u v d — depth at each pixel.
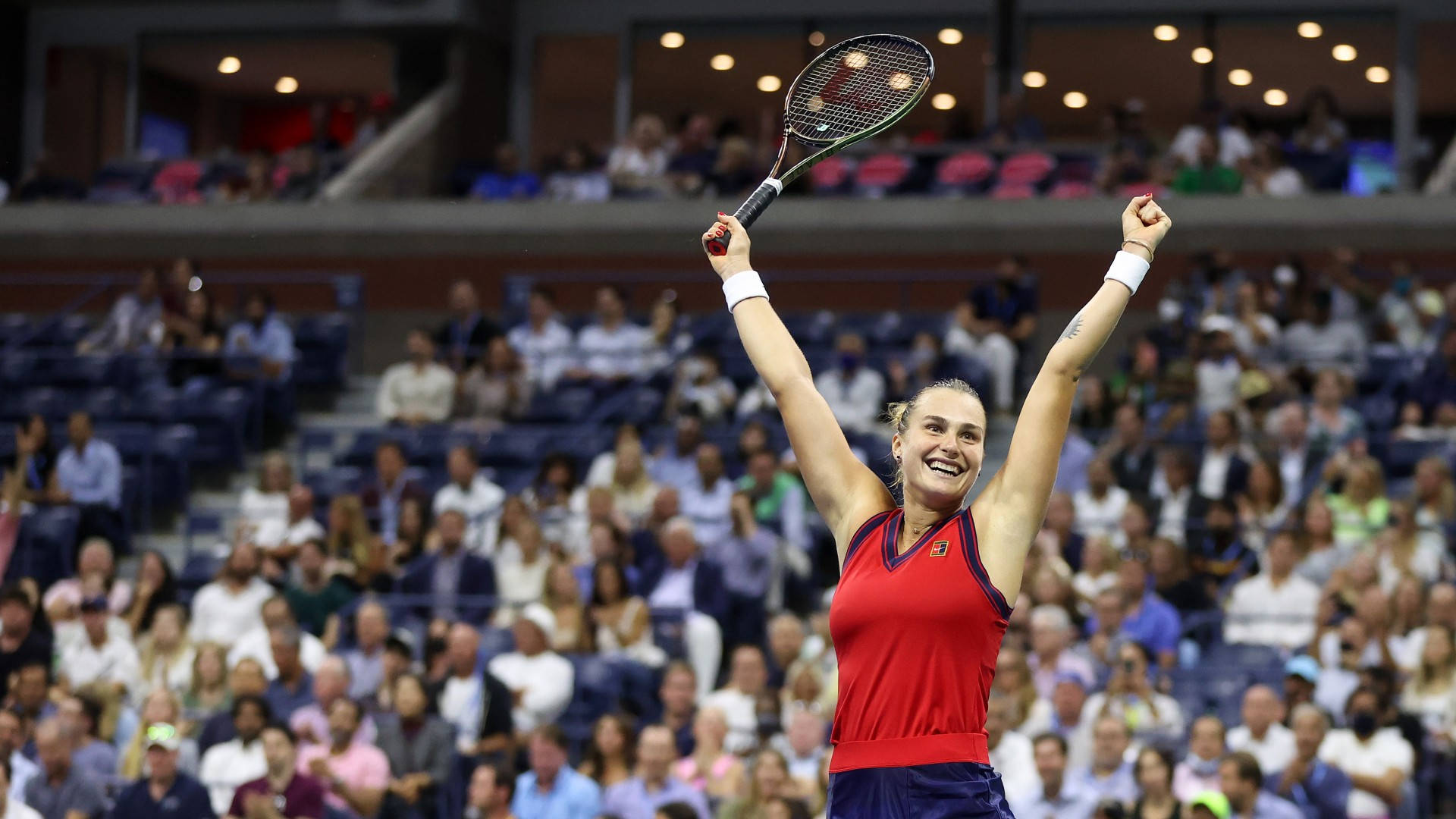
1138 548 43.06
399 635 40.94
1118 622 38.62
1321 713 33.28
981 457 13.20
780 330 14.36
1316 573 42.75
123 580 49.16
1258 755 34.38
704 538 47.06
